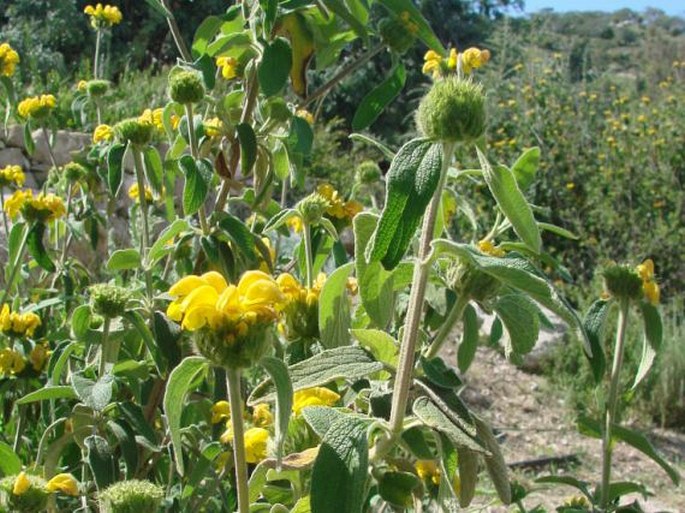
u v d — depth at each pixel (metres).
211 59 2.33
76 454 2.42
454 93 1.27
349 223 2.45
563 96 9.90
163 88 8.80
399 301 2.16
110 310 2.11
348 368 1.47
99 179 3.78
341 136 10.71
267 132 2.49
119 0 13.73
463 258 1.42
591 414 5.62
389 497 1.49
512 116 9.76
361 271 1.53
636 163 8.48
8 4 13.53
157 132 3.14
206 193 2.28
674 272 7.84
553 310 1.27
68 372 2.66
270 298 1.30
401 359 1.37
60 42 13.19
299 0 2.27
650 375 5.75
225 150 2.62
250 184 4.88
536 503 4.40
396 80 2.38
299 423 1.60
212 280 1.34
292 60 2.36
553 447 5.27
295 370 1.48
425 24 2.37
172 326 2.23
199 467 1.98
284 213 2.20
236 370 1.32
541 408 5.82
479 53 3.20
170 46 14.19
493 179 1.33
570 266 8.05
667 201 8.26
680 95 10.18
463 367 1.85
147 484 1.57
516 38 12.42
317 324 1.83
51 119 4.23
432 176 1.25
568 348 6.21
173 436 1.37
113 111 7.89
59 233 3.71
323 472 1.28
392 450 1.69
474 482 1.40
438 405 1.39
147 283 2.37
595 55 14.00
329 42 2.44
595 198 8.18
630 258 7.68
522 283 1.27
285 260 3.24
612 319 6.04
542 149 8.92
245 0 2.47
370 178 3.22
